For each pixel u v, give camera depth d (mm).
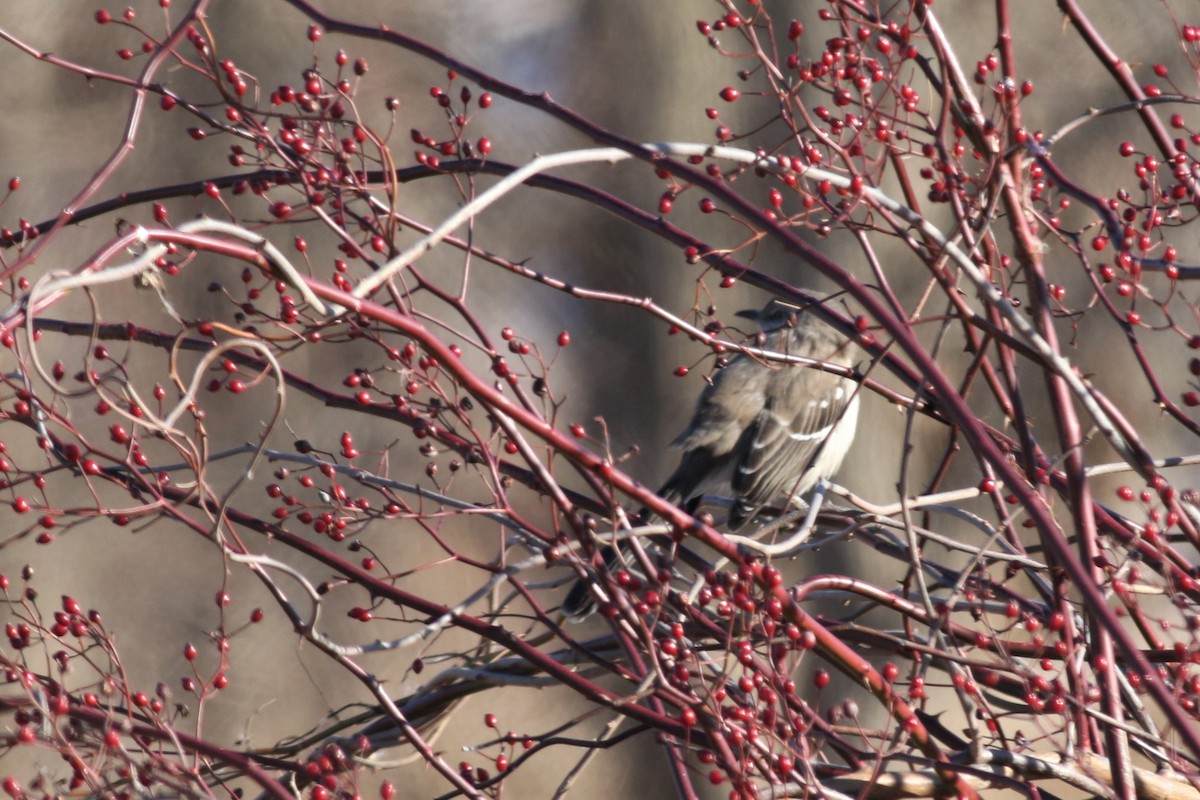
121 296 21984
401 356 6754
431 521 22734
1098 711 6336
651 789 24094
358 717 7973
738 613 6578
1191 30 7438
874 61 6754
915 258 23453
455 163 7332
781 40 23594
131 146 6109
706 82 25750
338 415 24453
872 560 23203
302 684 23484
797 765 6516
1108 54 7230
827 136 6871
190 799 5508
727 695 6992
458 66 6996
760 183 22156
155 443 21844
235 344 4969
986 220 6254
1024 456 6434
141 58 25453
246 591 24531
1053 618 6242
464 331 25344
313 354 24766
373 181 8000
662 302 26219
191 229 4688
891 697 6117
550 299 26281
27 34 25578
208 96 25922
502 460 8000
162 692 6180
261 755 7801
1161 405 6594
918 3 6551
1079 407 10367
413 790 21016
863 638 7375
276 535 7074
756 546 6074
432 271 25609
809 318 12750
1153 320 22703
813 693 19531
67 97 25859
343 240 6723
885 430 23859
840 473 23484
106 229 25094
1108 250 15195
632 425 26172
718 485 12750
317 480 15875
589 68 26188
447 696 7945
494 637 6934
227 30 25812
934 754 6234
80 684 11758
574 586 8375
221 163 25438
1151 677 4559
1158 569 6793
